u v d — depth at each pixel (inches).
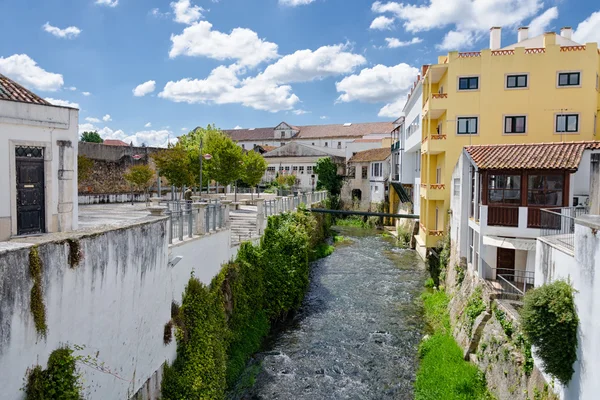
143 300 389.1
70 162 478.9
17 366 243.3
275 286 738.2
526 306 365.4
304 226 1093.1
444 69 1066.7
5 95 456.1
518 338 433.7
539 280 449.7
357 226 1918.1
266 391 522.0
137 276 377.7
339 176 2226.9
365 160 2108.8
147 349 395.2
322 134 3097.9
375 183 2055.9
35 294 255.6
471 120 1023.0
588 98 973.2
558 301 343.6
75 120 485.7
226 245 632.4
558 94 987.3
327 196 2014.0
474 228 668.1
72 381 279.6
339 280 1002.7
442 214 1042.7
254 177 1593.3
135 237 374.3
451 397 472.7
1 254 231.9
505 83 1008.2
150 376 400.5
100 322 321.7
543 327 346.6
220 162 1262.3
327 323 736.3
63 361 275.1
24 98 472.1
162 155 1076.5
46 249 265.6
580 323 327.6
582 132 977.5
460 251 733.9
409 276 1042.7
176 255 468.4
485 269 653.9
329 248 1336.1
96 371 314.3
